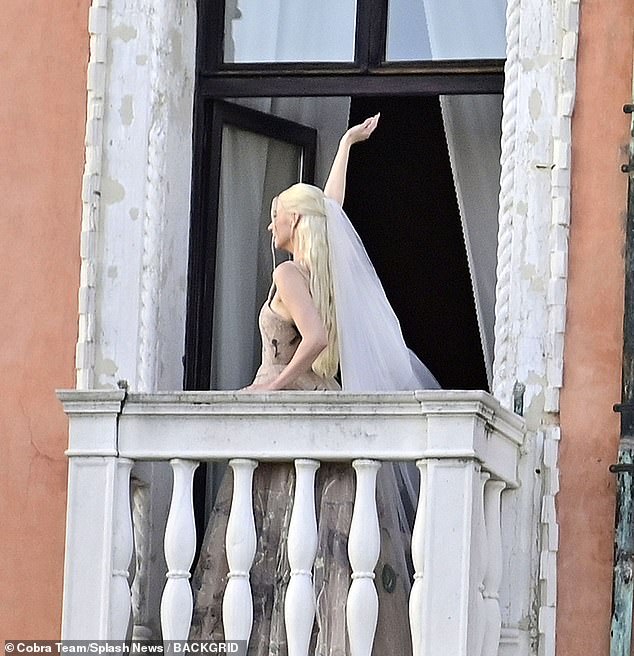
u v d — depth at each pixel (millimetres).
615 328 28297
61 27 30406
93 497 27094
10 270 29938
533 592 27859
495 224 30031
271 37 30688
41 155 30141
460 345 30719
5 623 29078
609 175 28641
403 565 27500
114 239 29688
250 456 26797
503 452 27453
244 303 30547
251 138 30891
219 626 27438
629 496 27375
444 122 30516
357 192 31562
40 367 29625
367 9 30406
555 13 29078
